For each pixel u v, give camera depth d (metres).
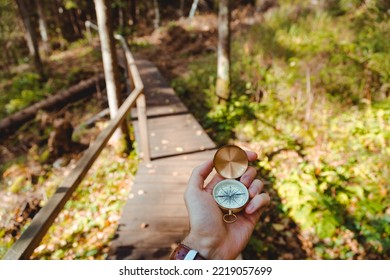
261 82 7.14
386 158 4.72
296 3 10.39
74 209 4.83
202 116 7.20
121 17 19.97
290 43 7.97
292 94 6.61
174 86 8.93
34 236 1.87
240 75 7.86
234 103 6.94
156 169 4.66
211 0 19.36
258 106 6.70
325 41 7.41
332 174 4.47
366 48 6.74
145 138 4.72
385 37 6.75
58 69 14.38
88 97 10.55
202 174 1.65
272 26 9.45
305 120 6.04
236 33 11.35
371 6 7.28
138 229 3.46
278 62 7.45
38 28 21.66
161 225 3.51
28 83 12.13
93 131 8.12
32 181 6.23
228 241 1.42
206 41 13.61
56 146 6.93
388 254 3.50
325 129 5.66
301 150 5.33
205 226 1.42
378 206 3.95
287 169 4.92
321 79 6.36
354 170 4.60
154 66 11.09
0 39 16.30
